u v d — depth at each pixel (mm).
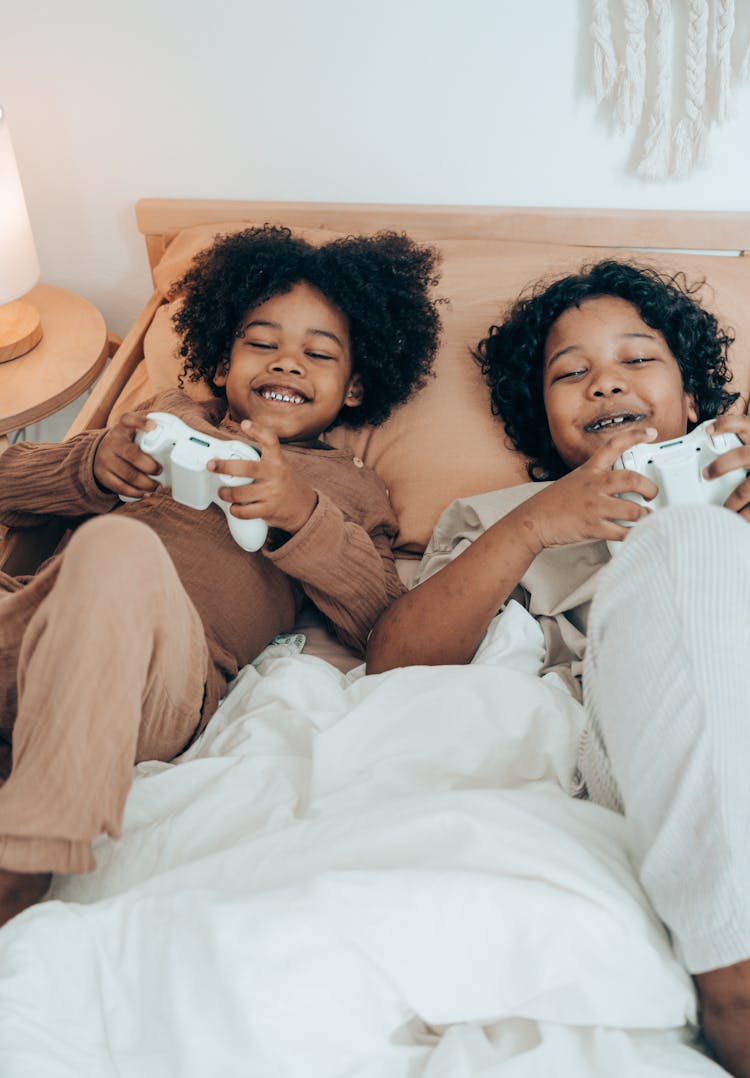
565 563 1179
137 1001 755
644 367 1250
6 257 1488
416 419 1428
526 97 1536
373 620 1208
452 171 1617
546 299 1324
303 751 981
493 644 1105
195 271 1498
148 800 955
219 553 1184
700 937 747
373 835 823
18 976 734
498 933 764
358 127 1602
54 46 1588
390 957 750
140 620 825
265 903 750
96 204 1727
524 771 965
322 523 1113
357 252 1422
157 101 1620
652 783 780
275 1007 717
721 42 1415
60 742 804
